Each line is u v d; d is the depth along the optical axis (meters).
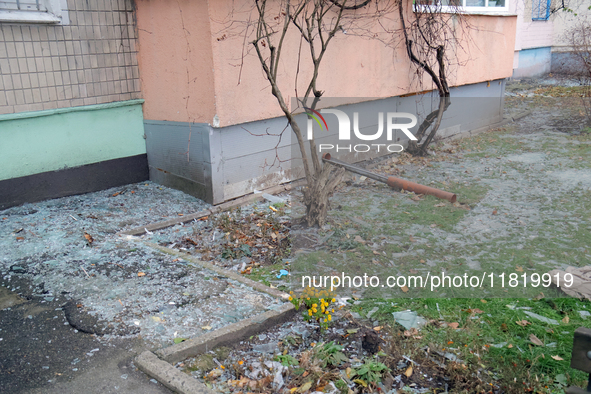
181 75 5.46
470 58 6.90
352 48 6.24
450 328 3.03
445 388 2.61
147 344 2.95
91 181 5.91
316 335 3.10
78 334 3.07
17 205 5.33
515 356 2.80
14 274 3.89
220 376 2.70
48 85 5.30
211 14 4.90
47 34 5.20
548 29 15.72
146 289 3.65
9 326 3.17
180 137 5.73
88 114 5.71
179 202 5.65
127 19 5.82
